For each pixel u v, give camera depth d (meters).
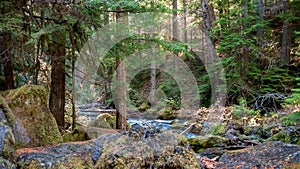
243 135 5.66
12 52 4.04
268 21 9.30
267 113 6.91
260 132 5.89
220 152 4.11
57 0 3.01
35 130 2.58
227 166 2.43
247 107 7.41
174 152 1.72
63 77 4.71
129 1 3.12
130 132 1.87
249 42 8.17
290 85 8.22
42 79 5.16
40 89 2.83
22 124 2.47
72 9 3.14
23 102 2.64
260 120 6.46
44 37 3.46
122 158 1.65
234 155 2.58
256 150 2.52
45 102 2.83
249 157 2.43
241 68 8.49
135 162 1.63
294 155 2.16
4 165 1.81
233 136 5.27
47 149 2.31
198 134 4.43
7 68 4.34
